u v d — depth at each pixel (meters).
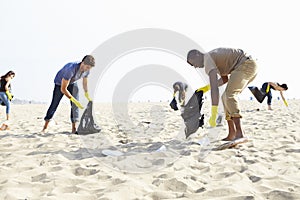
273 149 3.72
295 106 12.96
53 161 3.35
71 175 2.80
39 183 2.53
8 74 8.02
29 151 3.91
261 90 10.24
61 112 12.34
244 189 2.25
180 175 2.69
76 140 4.70
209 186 2.40
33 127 6.57
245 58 3.91
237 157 3.30
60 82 5.39
